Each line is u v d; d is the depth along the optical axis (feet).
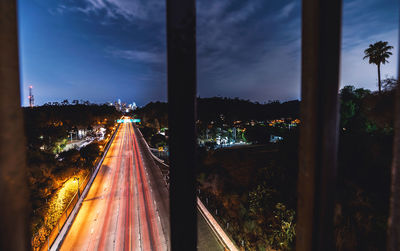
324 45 2.62
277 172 47.44
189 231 3.06
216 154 102.12
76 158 98.78
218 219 54.60
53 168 65.41
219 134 215.10
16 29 2.23
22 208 2.23
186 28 2.97
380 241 22.62
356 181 26.91
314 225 2.73
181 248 3.04
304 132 2.87
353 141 30.35
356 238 24.06
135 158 152.97
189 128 3.00
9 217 2.12
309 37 2.74
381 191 24.70
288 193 41.22
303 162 2.89
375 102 27.61
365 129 38.40
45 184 59.26
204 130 215.92
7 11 2.13
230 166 81.05
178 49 2.94
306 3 2.79
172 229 3.05
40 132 84.79
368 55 100.01
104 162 140.15
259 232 40.45
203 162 88.79
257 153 97.55
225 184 66.59
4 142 2.08
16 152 2.17
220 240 47.21
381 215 23.45
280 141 48.57
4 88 2.08
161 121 340.39
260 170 54.24
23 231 2.24
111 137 270.46
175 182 3.02
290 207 37.45
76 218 61.21
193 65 3.02
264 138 153.07
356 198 26.25
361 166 27.27
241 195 57.11
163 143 198.90
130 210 66.39
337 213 26.37
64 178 73.05
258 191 45.24
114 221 59.06
